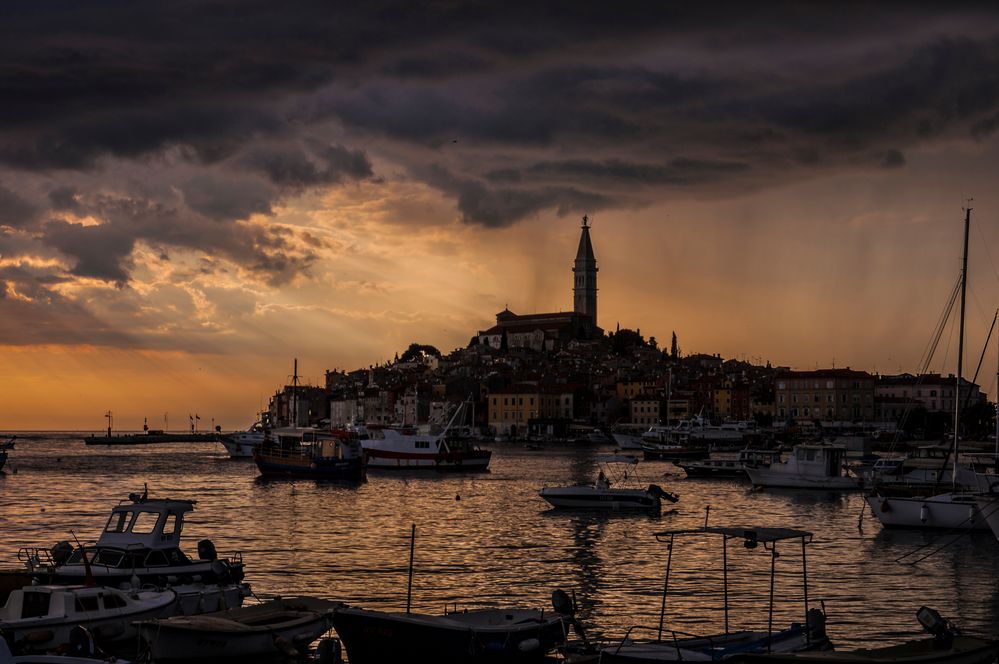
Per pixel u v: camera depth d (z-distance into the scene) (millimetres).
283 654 41406
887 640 47906
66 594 41031
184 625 39812
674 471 180875
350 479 153750
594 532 87500
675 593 58312
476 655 40406
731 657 36469
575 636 47594
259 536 82938
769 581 62469
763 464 160125
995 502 73688
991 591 59938
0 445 185125
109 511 105500
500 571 65875
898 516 88812
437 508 109125
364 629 41375
